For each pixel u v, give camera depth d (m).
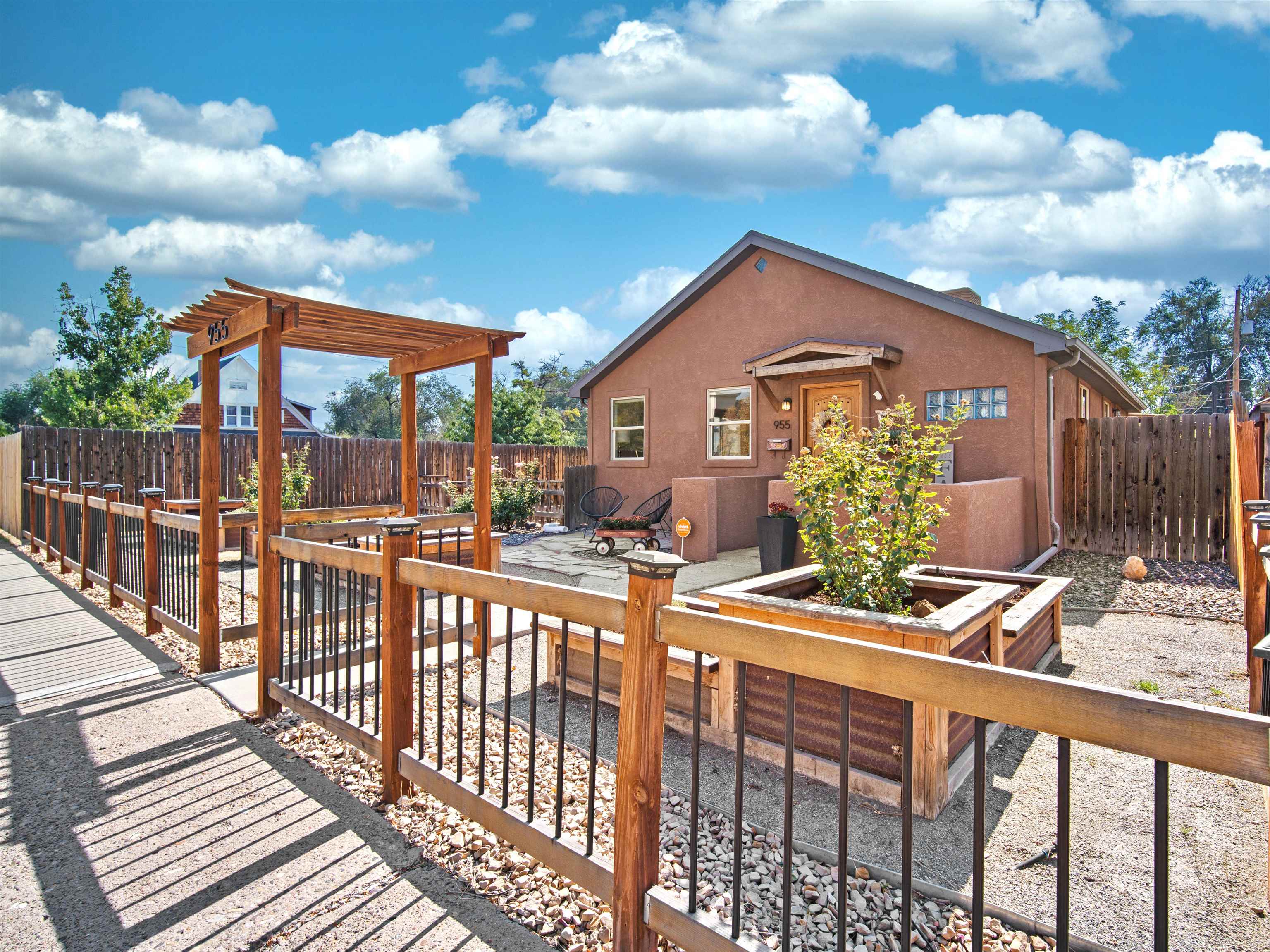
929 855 2.28
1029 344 7.98
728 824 2.51
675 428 11.47
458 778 2.39
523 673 4.25
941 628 2.51
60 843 2.34
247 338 3.81
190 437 11.34
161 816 2.53
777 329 10.23
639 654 1.71
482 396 4.84
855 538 3.72
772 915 1.97
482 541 4.95
